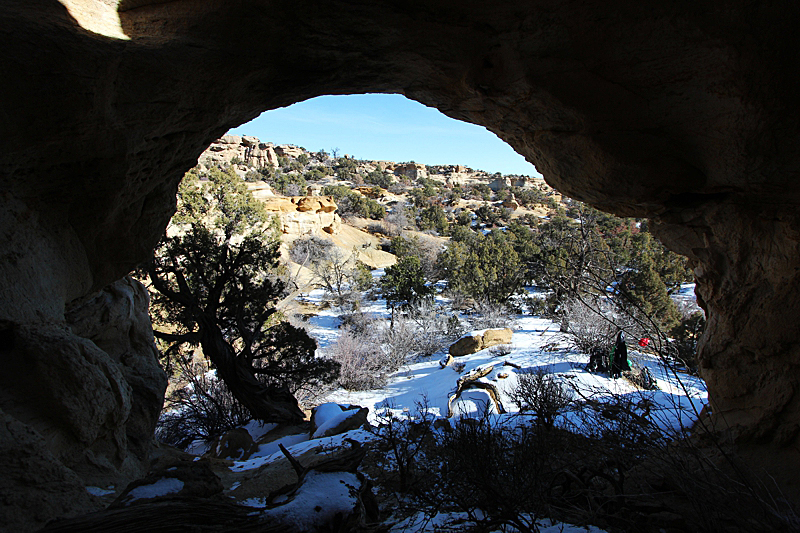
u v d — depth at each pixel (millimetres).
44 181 3885
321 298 33094
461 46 4148
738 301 4523
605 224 34312
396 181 102500
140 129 4035
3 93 3164
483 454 3703
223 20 3938
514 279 26391
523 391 6105
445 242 56500
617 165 4281
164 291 10586
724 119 3572
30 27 3328
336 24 3963
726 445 4188
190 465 2730
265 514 2174
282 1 3771
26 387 3213
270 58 4266
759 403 4270
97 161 4059
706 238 4738
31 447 2600
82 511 2480
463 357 16797
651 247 31625
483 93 4508
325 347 21750
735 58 3193
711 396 4824
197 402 12195
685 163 4180
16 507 2287
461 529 3184
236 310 11562
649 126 4031
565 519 3182
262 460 6445
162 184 5238
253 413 10562
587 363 11188
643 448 3799
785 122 3303
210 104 4391
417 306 24391
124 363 5969
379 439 5715
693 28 3227
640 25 3408
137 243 5352
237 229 18672
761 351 4301
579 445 4133
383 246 53219
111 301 5773
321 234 46750
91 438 3465
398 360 19875
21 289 3570
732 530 2859
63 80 3320
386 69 4648
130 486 2432
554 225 45125
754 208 4191
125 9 4148
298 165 89500
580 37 3684
